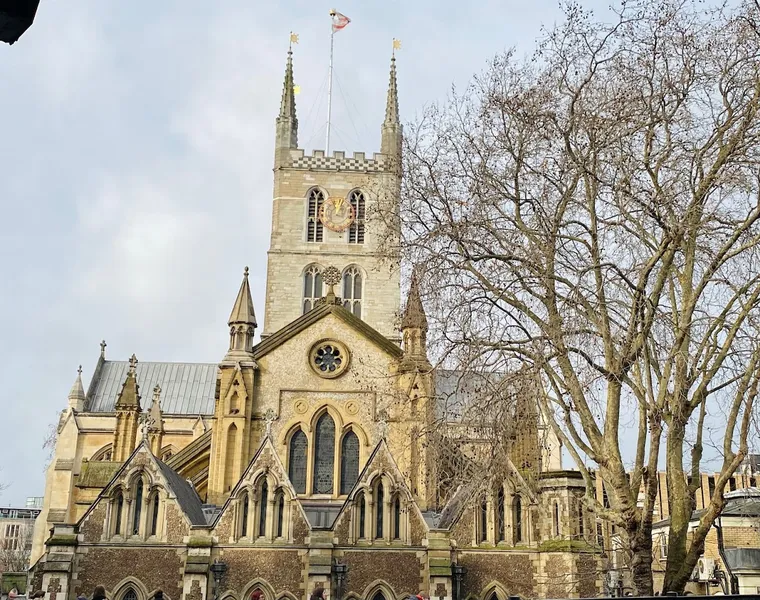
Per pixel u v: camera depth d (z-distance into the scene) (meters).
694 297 39.34
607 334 39.16
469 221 41.53
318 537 63.09
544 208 42.38
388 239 53.69
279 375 74.75
